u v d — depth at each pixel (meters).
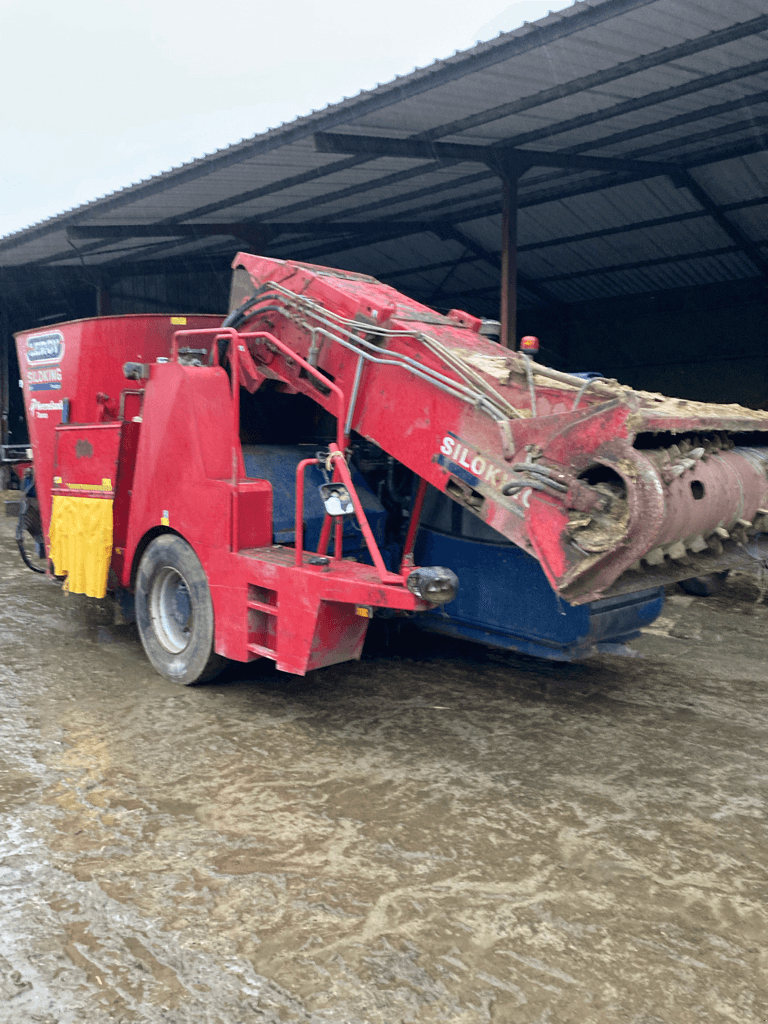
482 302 18.78
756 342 14.64
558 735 4.06
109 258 17.03
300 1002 2.14
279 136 9.48
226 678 4.77
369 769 3.61
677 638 5.96
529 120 9.41
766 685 4.90
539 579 4.38
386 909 2.55
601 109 9.27
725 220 13.11
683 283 15.41
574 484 3.25
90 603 6.82
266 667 5.07
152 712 4.27
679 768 3.69
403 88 8.18
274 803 3.26
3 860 2.78
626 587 3.39
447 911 2.55
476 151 10.15
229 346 4.99
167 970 2.25
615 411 3.14
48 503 5.96
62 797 3.27
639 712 4.41
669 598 7.27
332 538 4.76
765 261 13.93
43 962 2.27
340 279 4.71
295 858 2.84
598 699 4.61
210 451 4.41
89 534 5.28
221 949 2.34
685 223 13.59
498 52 7.33
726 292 14.95
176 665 4.67
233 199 12.68
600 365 17.30
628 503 3.07
